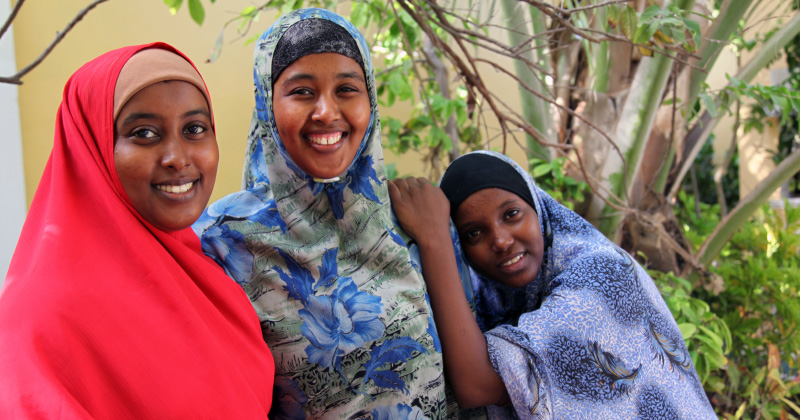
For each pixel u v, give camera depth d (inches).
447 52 79.7
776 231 130.8
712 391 110.0
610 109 100.5
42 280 37.6
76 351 36.4
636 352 57.3
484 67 143.0
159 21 110.7
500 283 63.6
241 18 94.0
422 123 112.6
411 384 52.9
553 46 104.9
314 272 51.6
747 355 115.5
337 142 49.6
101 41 105.6
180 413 38.3
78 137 41.3
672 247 103.1
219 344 42.1
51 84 101.7
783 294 117.0
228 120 119.0
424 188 58.6
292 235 52.2
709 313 97.8
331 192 52.9
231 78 119.2
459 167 61.2
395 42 120.5
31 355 35.0
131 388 37.5
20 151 97.7
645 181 106.0
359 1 94.2
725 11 94.1
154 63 40.2
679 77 101.3
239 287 48.0
